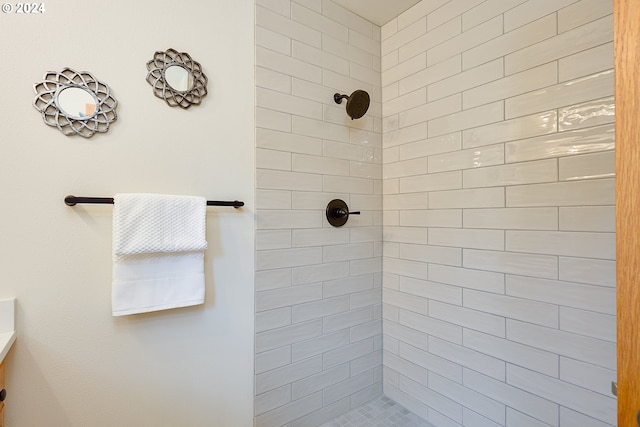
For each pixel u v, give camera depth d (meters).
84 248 0.98
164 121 1.11
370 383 1.66
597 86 0.96
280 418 1.36
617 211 0.42
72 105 0.96
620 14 0.42
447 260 1.39
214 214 1.20
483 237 1.26
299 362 1.41
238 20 1.26
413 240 1.54
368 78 1.65
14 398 0.89
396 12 1.60
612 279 0.93
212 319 1.20
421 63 1.50
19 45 0.89
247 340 1.28
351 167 1.58
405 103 1.58
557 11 1.05
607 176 0.94
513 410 1.17
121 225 0.96
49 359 0.94
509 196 1.17
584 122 0.99
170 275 1.07
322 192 1.48
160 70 1.10
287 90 1.37
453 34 1.37
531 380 1.12
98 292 1.00
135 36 1.06
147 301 1.03
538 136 1.09
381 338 1.69
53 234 0.94
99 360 1.01
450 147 1.38
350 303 1.58
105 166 1.01
